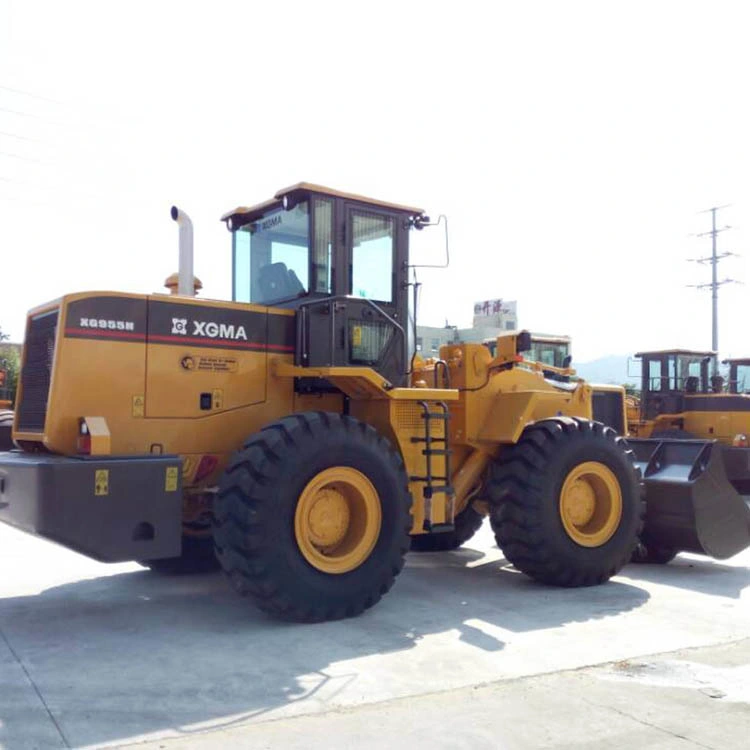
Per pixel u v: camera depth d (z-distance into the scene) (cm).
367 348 656
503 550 682
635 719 384
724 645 507
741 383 1839
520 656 481
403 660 470
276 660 466
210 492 584
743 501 782
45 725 369
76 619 554
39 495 474
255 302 697
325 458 548
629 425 1714
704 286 4306
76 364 536
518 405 694
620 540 699
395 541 580
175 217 650
